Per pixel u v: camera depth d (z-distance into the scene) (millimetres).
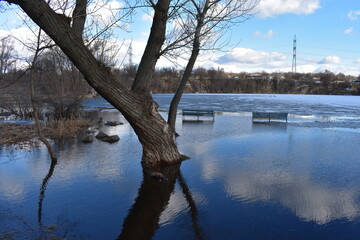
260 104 38750
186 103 40469
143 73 7328
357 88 93938
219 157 8789
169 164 7930
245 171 7367
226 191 6000
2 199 5543
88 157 8742
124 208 5172
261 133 13688
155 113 7512
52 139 11750
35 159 8531
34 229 4371
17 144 10680
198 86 103250
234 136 12797
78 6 6488
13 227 4418
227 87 105438
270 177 6918
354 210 5145
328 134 13500
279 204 5383
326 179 6797
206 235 4277
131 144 10734
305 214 4980
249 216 4891
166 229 4441
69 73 17062
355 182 6594
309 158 8766
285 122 18391
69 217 4812
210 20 7715
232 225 4586
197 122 18188
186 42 8195
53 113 17125
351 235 4309
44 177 6863
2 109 21047
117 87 6664
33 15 5180
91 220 4707
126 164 7949
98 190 6027
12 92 18406
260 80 112000
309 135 13203
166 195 5777
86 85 17688
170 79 90938
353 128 15688
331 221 4742
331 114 24578
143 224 4594
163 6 6996
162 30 7188
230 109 30328
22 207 5184
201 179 6723
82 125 15773
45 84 17125
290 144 10945
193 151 9602
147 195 5773
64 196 5707
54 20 5348
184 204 5355
